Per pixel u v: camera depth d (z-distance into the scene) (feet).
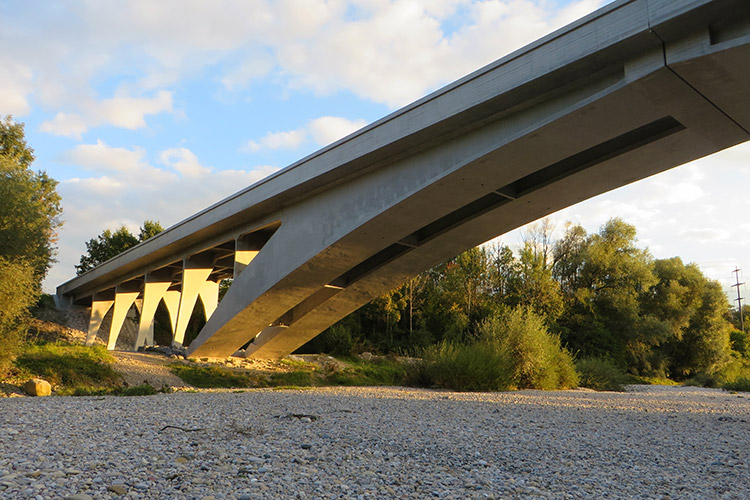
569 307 146.20
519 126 48.06
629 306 151.23
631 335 149.69
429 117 51.13
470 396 49.73
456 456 21.07
